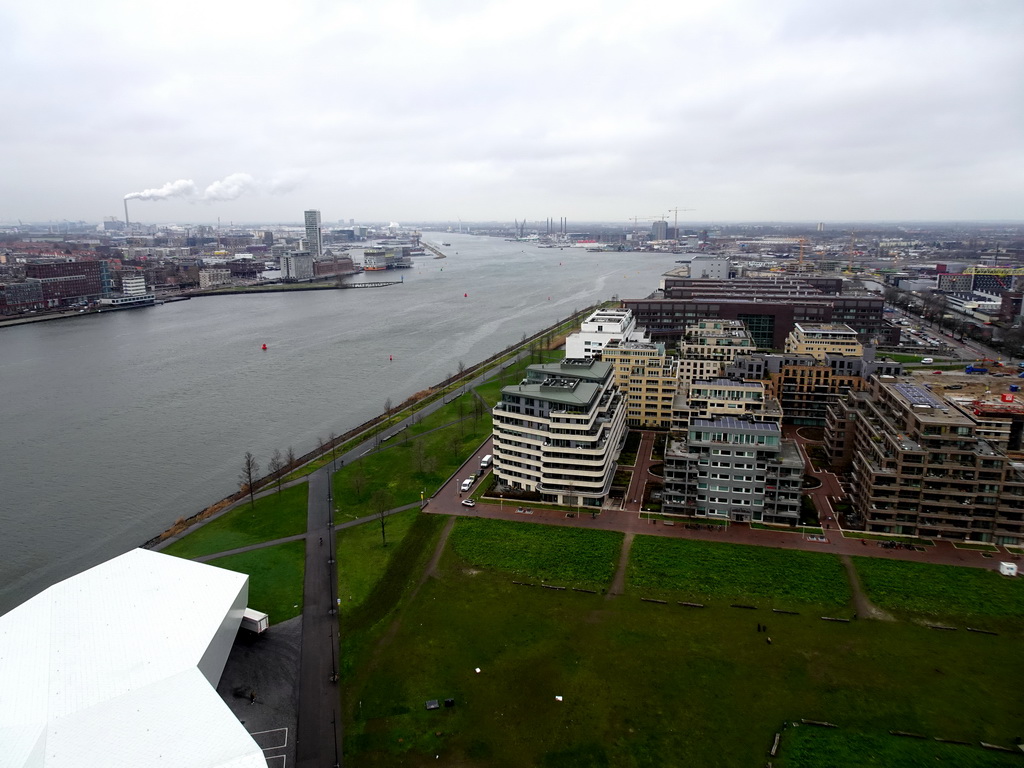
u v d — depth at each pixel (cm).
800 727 12381
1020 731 12269
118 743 10819
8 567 19350
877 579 17050
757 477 19988
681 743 12044
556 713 12812
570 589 16888
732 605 16150
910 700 13038
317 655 14612
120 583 15150
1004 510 18562
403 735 12319
